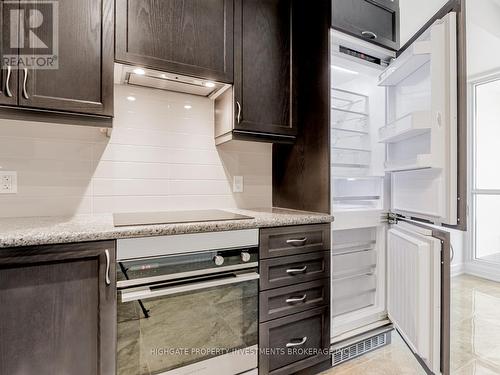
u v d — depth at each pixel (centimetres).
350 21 169
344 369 165
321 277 158
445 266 138
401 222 180
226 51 156
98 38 124
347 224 177
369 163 198
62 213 150
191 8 146
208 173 190
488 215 336
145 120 171
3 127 138
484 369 167
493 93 333
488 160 336
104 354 106
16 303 95
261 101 168
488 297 276
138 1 133
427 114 139
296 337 150
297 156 188
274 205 213
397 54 189
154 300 115
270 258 141
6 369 94
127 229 109
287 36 177
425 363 150
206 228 123
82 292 103
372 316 190
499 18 258
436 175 141
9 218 137
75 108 120
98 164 158
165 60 139
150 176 172
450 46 131
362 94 201
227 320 131
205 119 188
